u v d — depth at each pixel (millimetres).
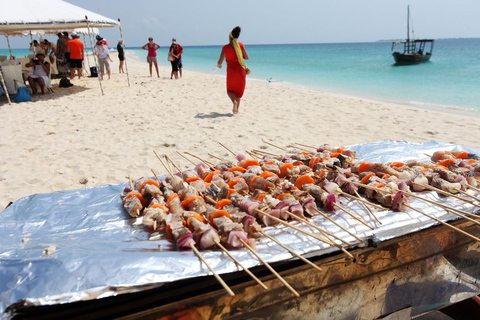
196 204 2607
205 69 34281
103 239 2332
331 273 2162
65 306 1703
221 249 2141
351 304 2318
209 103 11680
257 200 2686
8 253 2055
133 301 1769
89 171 6027
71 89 14531
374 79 22359
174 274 1839
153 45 18469
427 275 2537
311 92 14617
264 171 3072
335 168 3121
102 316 1726
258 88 15562
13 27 10734
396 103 13703
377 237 2240
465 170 3119
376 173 3211
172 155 6766
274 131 8445
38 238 2357
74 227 2520
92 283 1750
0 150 6992
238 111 10492
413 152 4145
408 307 2559
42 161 6434
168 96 12953
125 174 5918
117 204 2889
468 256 2654
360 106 11578
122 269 1850
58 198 2990
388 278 2387
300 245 2145
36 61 13289
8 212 2740
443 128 8781
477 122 9414
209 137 7891
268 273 1996
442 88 17766
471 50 64375
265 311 2055
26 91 11945
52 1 12297
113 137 7852
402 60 33000
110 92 13781
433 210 2576
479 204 2711
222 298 1900
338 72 27766
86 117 9641
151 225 2424
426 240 2418
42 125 8789
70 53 17266
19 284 1761
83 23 12375
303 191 2732
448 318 3186
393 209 2600
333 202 2609
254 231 2283
